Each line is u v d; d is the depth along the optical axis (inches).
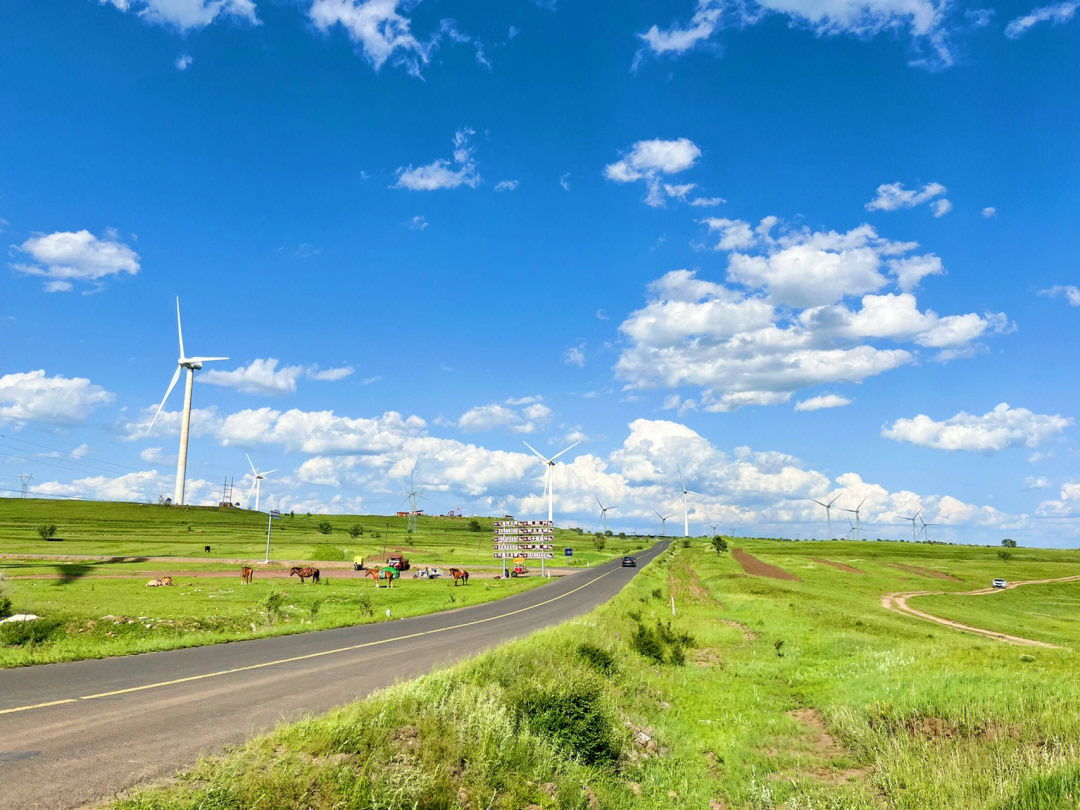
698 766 581.9
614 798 475.2
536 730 516.7
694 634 1294.3
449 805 358.6
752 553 6097.4
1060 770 418.6
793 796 488.1
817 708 758.5
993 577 4493.1
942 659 900.0
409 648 884.0
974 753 503.2
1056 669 825.5
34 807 289.7
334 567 3853.3
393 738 410.6
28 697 506.0
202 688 570.3
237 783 315.9
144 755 369.4
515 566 3540.8
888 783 491.5
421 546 6299.2
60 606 1482.5
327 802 319.3
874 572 4345.5
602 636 1001.5
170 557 4175.7
